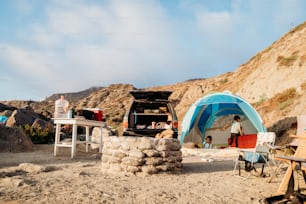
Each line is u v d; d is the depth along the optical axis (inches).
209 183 251.3
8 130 510.6
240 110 652.7
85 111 448.8
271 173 300.5
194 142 667.4
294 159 202.2
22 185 221.5
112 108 2942.9
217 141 669.9
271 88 931.3
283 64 965.2
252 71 1266.0
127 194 203.3
